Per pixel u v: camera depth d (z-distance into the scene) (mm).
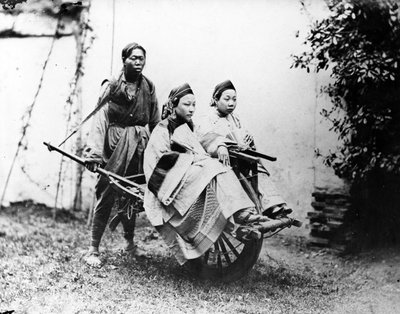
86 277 5766
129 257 6195
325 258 6141
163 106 5906
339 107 6141
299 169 6301
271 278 5809
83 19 6902
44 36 7062
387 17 5961
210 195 5457
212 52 6371
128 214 6043
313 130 6230
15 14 7129
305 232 6332
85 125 6953
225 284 5680
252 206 5402
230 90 5934
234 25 6336
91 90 6898
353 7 5996
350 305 5383
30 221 7184
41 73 7094
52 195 7273
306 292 5582
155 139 5805
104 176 6090
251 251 5621
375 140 6066
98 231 6180
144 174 5934
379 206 6164
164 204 5590
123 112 6121
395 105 6012
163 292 5500
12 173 7320
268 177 5809
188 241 5562
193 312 5152
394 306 5340
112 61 6805
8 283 5590
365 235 6191
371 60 5914
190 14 6457
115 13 6770
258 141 6348
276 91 6277
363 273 5863
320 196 6246
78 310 5137
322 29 6078
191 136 5816
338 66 6059
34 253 6352
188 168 5574
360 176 6078
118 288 5555
